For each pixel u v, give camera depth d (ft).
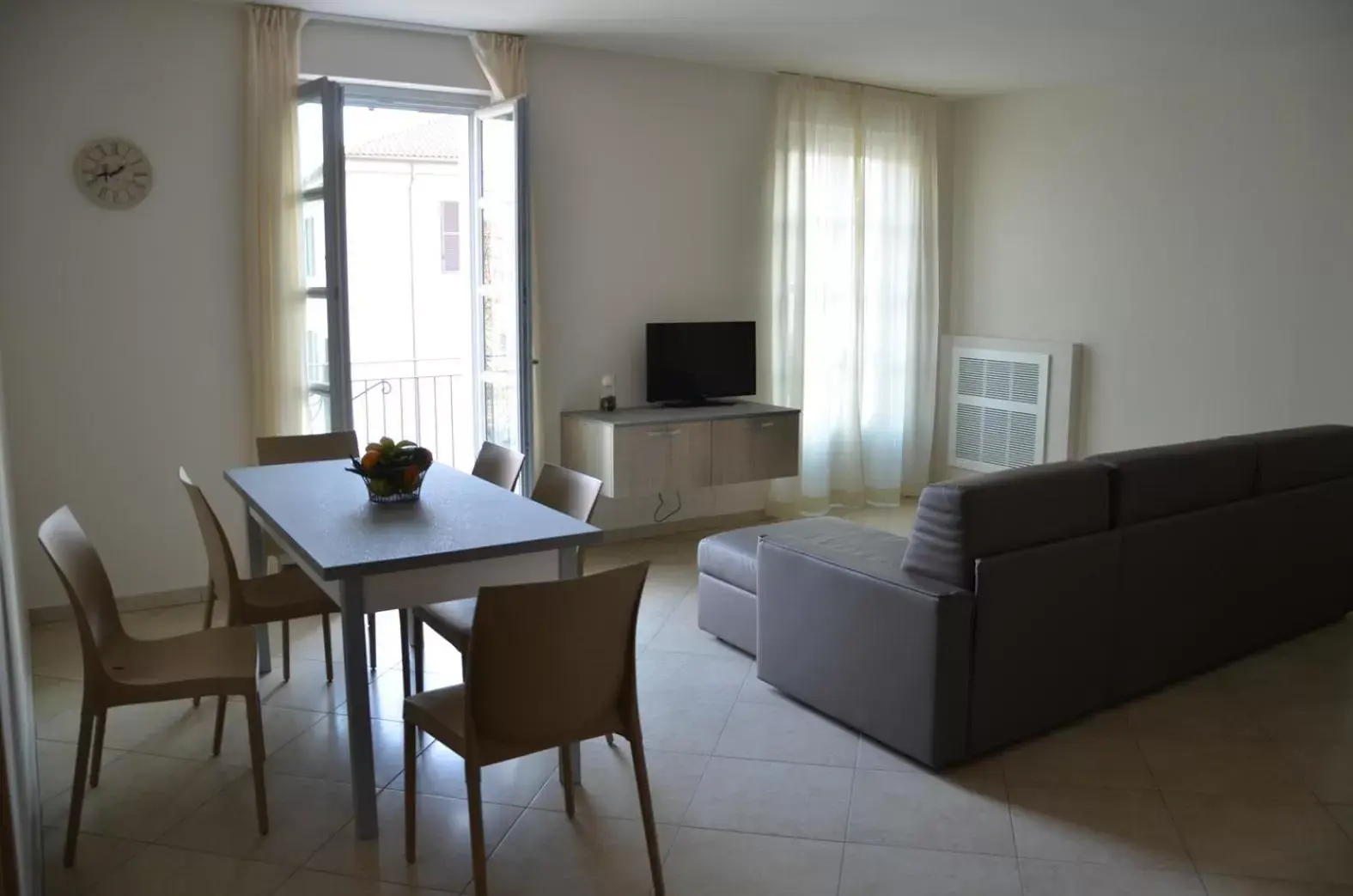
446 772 10.89
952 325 24.09
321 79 15.11
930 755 10.55
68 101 14.57
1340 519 14.67
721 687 13.07
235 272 15.99
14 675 8.87
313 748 11.39
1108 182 20.61
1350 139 16.99
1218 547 12.89
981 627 10.54
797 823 9.87
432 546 9.50
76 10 14.47
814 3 15.15
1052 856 9.30
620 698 8.73
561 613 8.07
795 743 11.52
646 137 19.51
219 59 15.47
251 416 16.38
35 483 14.98
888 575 11.00
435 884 8.91
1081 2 14.94
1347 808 10.08
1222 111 18.67
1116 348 20.74
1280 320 18.17
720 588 14.32
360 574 8.98
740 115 20.56
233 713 12.24
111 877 8.98
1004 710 10.96
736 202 20.81
